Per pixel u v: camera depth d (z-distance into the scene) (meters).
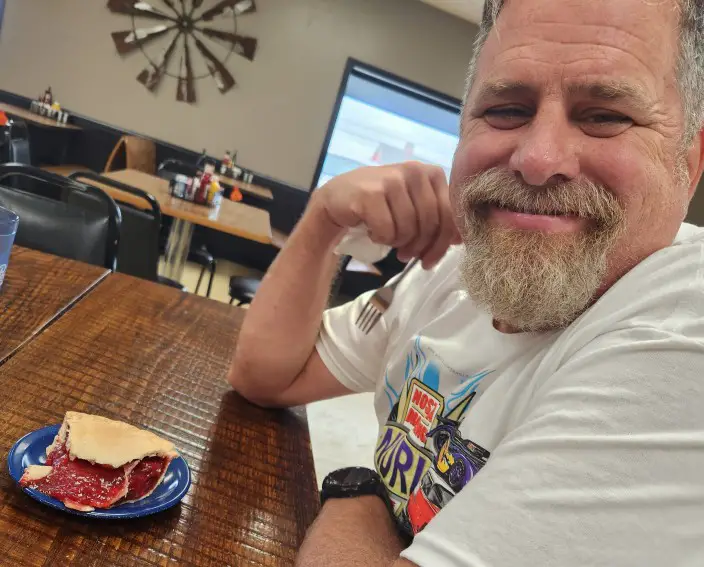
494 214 0.67
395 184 0.93
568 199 0.61
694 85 0.64
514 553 0.48
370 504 0.78
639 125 0.62
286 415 1.02
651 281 0.58
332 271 1.02
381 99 6.35
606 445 0.47
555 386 0.55
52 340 0.92
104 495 0.60
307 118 5.96
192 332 1.18
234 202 4.12
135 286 1.32
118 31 5.59
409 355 0.89
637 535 0.45
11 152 3.11
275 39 5.77
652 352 0.49
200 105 5.81
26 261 1.22
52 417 0.73
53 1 5.50
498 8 0.69
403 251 0.98
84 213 1.72
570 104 0.63
